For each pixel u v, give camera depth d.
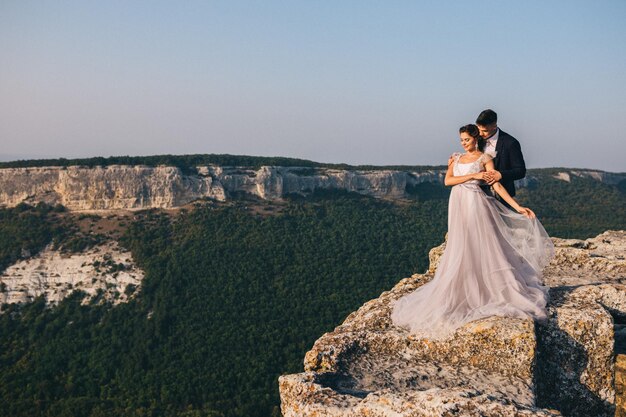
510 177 7.05
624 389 6.67
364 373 5.96
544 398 6.10
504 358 5.86
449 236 7.08
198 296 90.62
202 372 71.56
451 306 6.56
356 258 109.62
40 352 79.44
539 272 7.17
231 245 106.50
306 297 92.81
